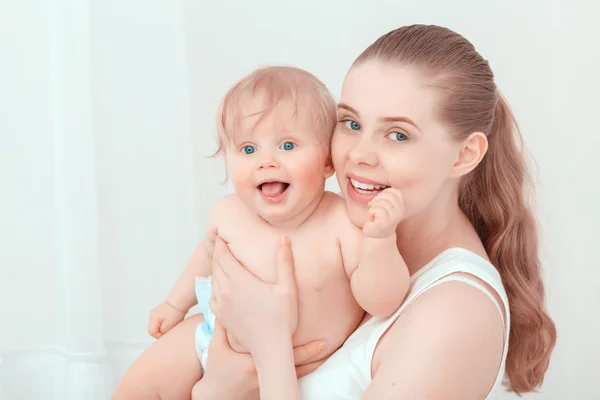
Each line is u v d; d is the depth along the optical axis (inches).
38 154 78.7
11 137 78.4
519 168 48.4
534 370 51.9
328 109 43.7
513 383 52.1
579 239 72.8
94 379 75.8
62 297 79.2
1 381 80.4
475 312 39.8
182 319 53.5
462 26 72.6
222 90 76.3
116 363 81.5
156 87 77.0
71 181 74.0
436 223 44.2
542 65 71.7
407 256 45.7
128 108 77.4
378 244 40.5
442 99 40.4
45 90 77.7
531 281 49.9
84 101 73.5
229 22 75.5
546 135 72.4
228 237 45.8
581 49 71.0
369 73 40.9
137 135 78.0
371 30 74.3
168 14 75.9
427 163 40.6
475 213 49.2
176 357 49.0
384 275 40.7
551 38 71.3
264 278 44.1
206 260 52.8
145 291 81.0
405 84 40.1
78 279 75.1
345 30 74.6
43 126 78.3
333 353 45.0
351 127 42.0
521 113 72.6
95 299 75.7
